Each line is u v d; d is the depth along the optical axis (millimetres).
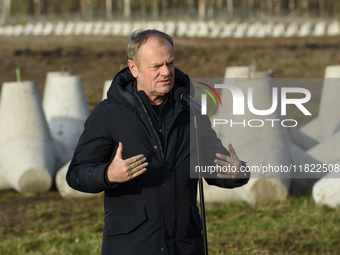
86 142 4594
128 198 4500
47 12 120062
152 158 4508
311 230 9906
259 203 11766
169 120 4625
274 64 48812
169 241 4453
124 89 4559
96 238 9906
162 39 4414
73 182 4480
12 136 14109
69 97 15891
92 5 114125
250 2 117125
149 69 4391
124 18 79000
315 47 54469
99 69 48188
